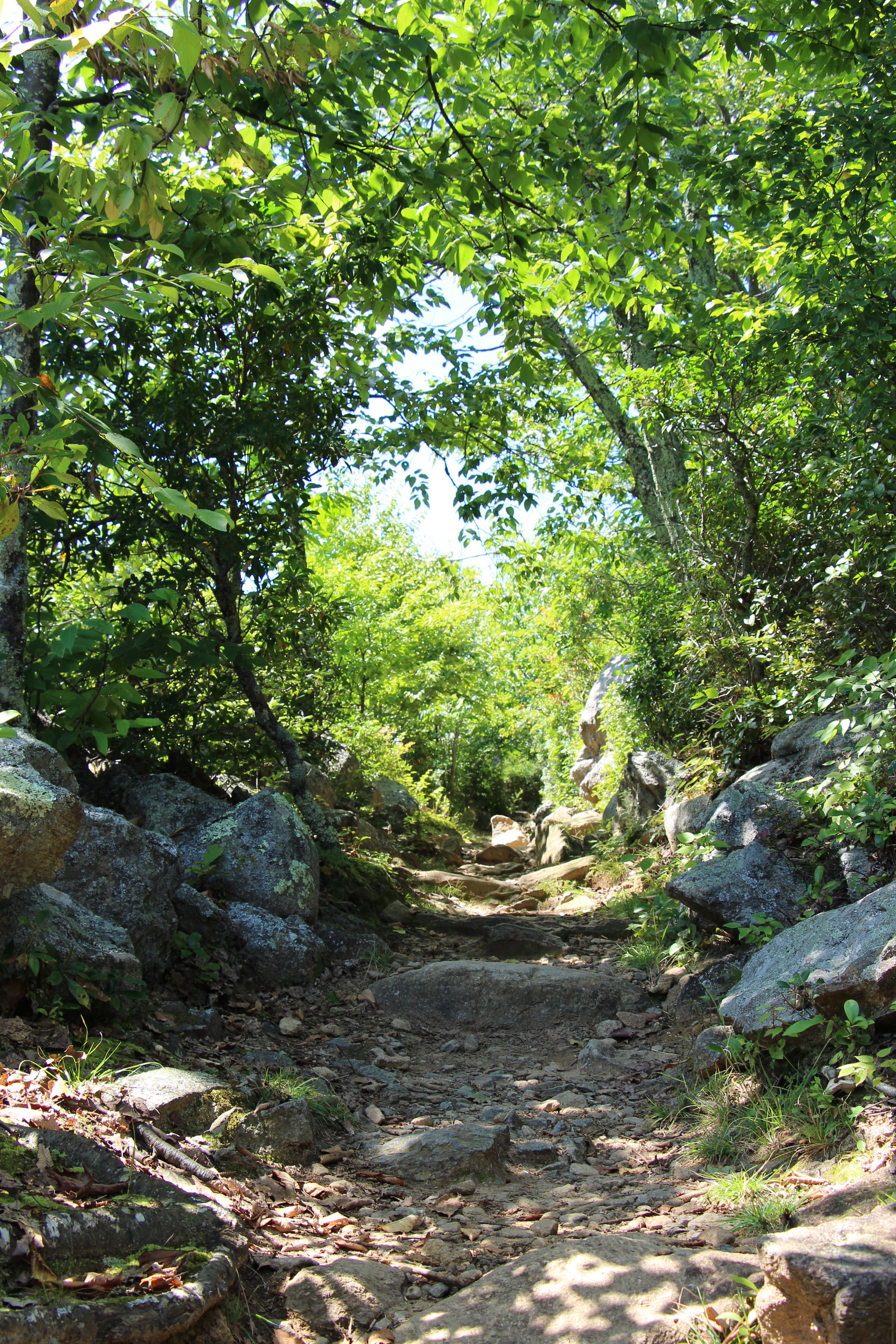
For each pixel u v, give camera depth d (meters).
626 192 6.25
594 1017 5.93
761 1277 2.50
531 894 10.59
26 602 5.36
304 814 8.65
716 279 10.86
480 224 6.24
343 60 4.77
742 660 8.02
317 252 7.57
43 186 3.49
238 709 9.01
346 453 8.68
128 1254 2.46
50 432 2.52
